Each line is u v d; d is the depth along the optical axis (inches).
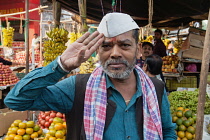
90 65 198.1
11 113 123.9
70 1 185.9
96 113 46.1
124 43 45.3
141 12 207.6
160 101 52.3
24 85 39.3
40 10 257.8
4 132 119.4
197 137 73.0
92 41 41.4
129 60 46.4
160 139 47.9
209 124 98.8
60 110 47.8
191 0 164.1
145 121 47.3
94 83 48.8
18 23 483.8
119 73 46.1
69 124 48.8
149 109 48.7
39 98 44.1
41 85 40.1
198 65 256.2
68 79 51.3
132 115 47.8
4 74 202.8
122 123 46.8
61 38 144.7
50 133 87.9
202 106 71.6
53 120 98.5
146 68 116.2
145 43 175.6
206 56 69.1
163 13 206.7
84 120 45.9
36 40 343.9
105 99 47.5
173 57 243.8
